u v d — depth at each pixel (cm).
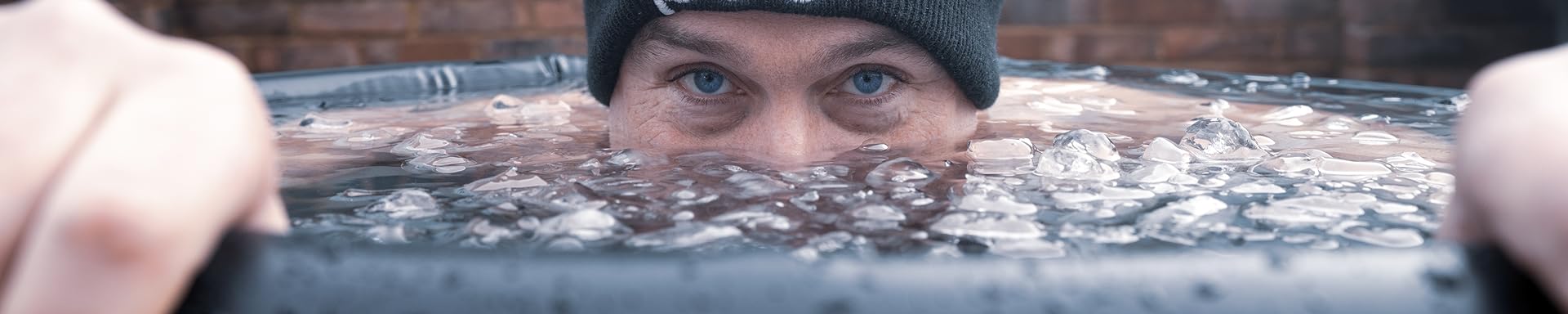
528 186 66
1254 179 68
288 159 84
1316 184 66
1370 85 141
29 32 40
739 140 85
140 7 338
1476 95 40
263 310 36
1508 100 38
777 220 53
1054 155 72
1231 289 36
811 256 43
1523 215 34
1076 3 339
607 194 62
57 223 31
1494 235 36
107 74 38
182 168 34
